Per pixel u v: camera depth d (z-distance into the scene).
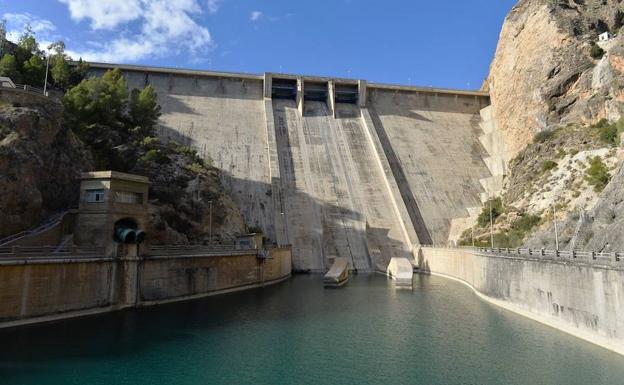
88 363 26.59
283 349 30.83
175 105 108.25
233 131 104.88
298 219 86.75
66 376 24.44
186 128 102.00
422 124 121.06
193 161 76.38
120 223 42.72
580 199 70.25
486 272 53.31
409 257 85.44
